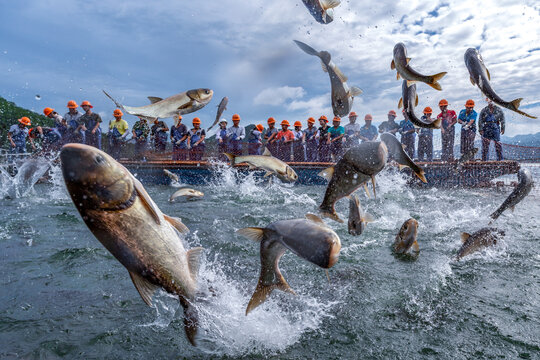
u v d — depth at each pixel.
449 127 12.71
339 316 3.44
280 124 14.24
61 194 10.30
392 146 4.29
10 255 4.99
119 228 2.33
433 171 12.30
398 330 3.20
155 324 3.29
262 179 13.34
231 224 6.91
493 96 3.83
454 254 5.12
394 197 10.10
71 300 3.71
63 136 14.30
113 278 4.27
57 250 5.18
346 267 4.62
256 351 2.91
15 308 3.53
